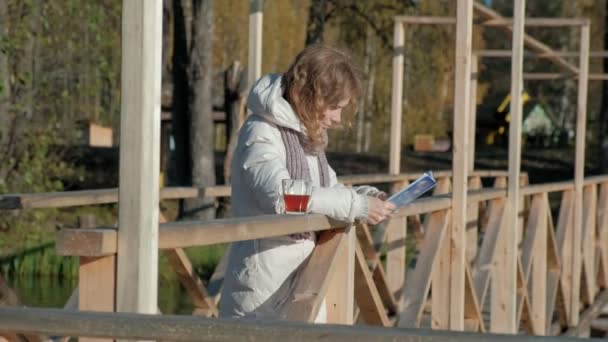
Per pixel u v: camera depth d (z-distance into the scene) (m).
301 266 5.46
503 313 10.66
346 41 35.53
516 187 10.55
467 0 8.49
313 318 5.28
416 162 38.81
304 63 5.19
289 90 5.20
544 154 41.38
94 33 22.89
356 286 6.32
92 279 4.14
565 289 14.50
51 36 22.33
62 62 23.00
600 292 16.75
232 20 52.00
